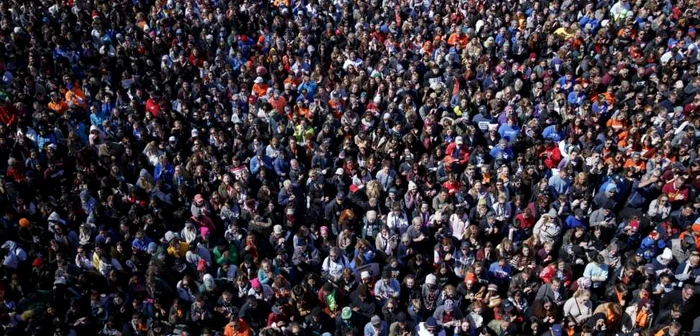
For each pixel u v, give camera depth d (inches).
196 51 904.3
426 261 550.0
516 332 484.4
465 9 979.3
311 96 826.2
